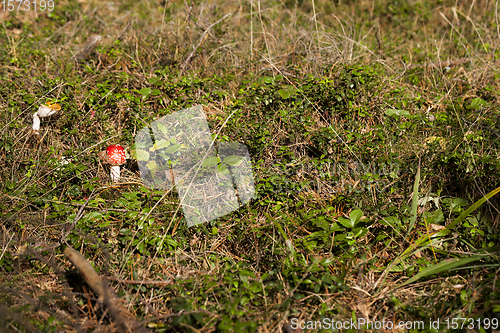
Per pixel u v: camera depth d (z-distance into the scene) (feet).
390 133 12.80
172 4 21.95
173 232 10.27
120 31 19.16
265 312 8.50
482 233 9.93
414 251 9.89
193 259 10.08
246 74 16.48
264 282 9.26
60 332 8.25
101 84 14.24
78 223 10.01
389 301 9.11
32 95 13.71
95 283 8.43
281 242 10.01
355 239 10.02
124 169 12.41
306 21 21.39
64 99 13.62
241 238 10.32
